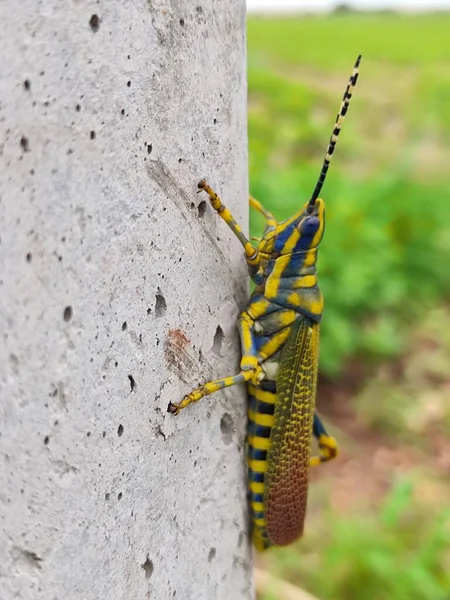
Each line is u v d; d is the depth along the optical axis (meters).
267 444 0.08
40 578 0.06
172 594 0.07
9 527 0.06
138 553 0.07
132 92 0.06
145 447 0.07
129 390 0.06
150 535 0.07
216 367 0.08
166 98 0.06
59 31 0.05
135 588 0.07
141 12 0.06
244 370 0.08
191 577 0.08
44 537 0.06
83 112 0.06
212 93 0.07
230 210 0.08
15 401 0.06
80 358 0.06
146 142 0.06
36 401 0.06
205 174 0.07
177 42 0.06
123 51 0.06
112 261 0.06
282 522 0.09
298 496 0.09
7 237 0.06
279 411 0.08
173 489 0.07
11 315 0.06
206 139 0.07
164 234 0.07
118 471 0.06
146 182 0.06
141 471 0.07
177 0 0.06
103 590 0.06
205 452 0.08
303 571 0.16
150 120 0.06
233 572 0.09
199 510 0.08
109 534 0.06
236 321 0.08
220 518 0.08
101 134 0.06
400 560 0.15
